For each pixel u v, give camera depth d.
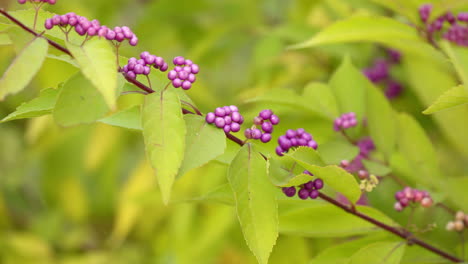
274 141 0.72
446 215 0.77
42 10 0.63
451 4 0.73
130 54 0.69
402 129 0.76
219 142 0.61
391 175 0.75
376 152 0.80
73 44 0.59
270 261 0.91
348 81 0.78
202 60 1.19
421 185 0.75
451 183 0.73
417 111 0.94
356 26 0.74
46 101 0.63
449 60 0.71
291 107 0.75
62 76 0.92
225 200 0.67
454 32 0.75
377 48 1.02
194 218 1.11
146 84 0.64
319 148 0.72
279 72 1.13
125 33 0.61
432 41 0.75
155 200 1.04
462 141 0.76
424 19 0.75
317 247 0.90
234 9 1.16
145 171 1.15
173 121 0.60
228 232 1.04
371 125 0.76
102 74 0.57
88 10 1.15
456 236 0.76
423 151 0.75
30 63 0.58
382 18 0.74
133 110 0.65
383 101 0.76
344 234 0.69
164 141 0.59
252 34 1.17
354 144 0.75
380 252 0.66
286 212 0.69
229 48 1.19
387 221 0.68
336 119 0.75
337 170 0.62
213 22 1.20
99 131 1.16
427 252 0.70
